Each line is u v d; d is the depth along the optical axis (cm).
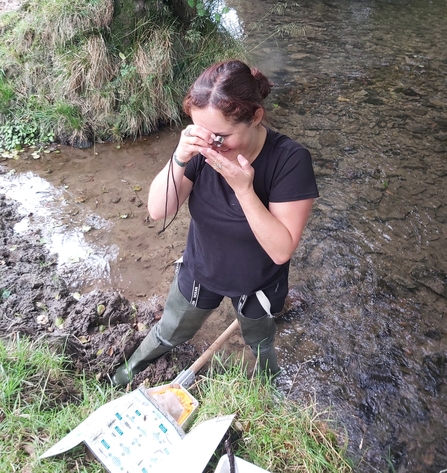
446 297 307
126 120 439
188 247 185
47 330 257
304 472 188
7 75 442
